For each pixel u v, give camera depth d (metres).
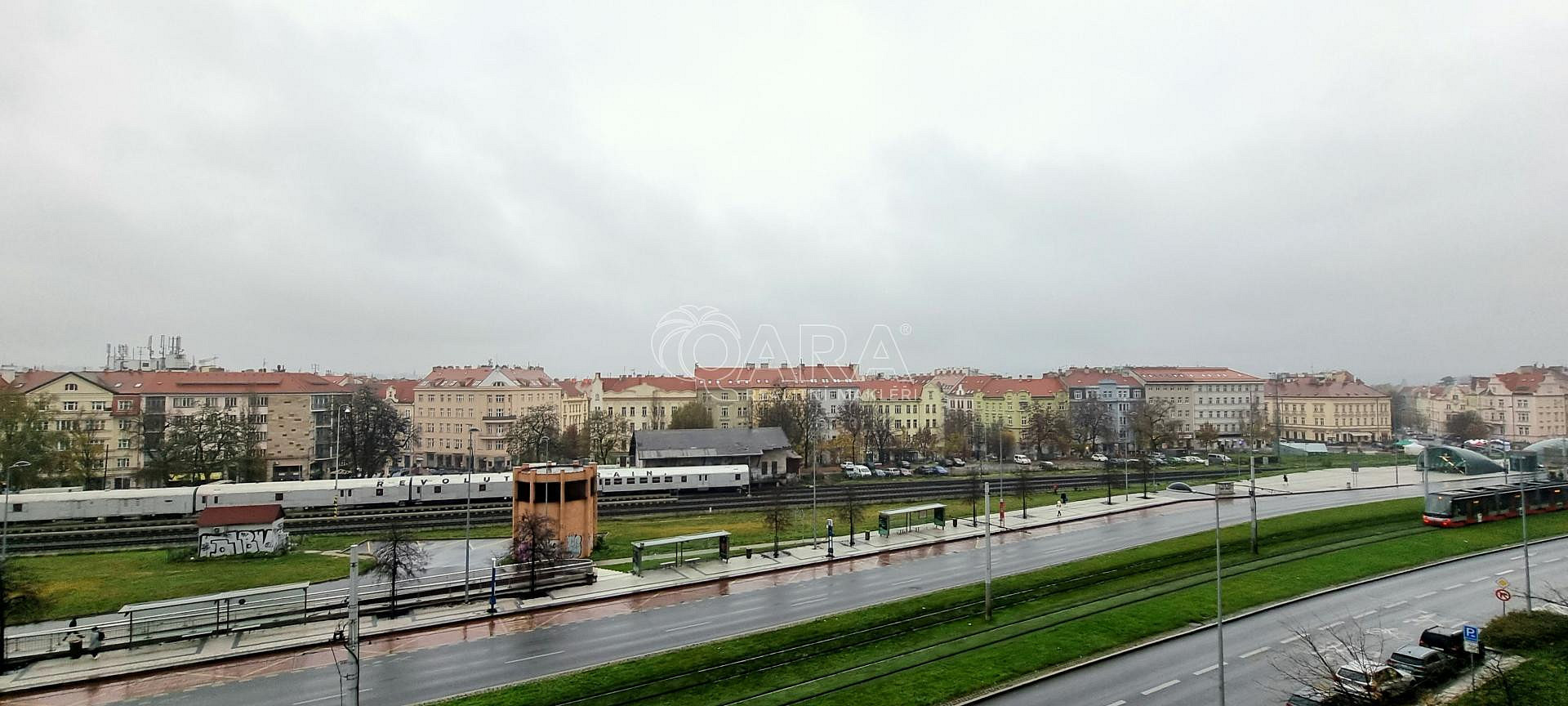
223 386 127.31
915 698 34.81
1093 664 39.19
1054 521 82.75
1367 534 69.81
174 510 84.19
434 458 155.62
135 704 36.44
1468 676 35.31
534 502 66.00
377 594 53.00
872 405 157.38
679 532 79.06
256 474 112.88
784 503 95.62
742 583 58.72
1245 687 35.66
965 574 60.09
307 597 51.16
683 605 52.66
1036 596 52.44
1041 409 163.50
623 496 100.50
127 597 53.78
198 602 47.44
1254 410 182.38
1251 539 67.81
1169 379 183.75
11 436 92.94
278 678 39.56
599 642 44.56
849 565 64.81
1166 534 74.12
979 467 127.56
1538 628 39.81
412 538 71.44
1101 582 56.03
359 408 125.12
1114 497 100.38
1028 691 35.81
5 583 42.66
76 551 70.69
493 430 150.50
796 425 141.88
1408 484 108.75
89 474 100.69
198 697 37.16
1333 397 188.75
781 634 44.56
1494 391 182.62
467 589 52.44
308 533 78.06
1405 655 35.53
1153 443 151.75
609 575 60.72
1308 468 129.38
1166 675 37.50
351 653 30.67
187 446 104.69
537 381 160.88
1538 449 125.19
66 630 43.66
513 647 43.88
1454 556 61.00
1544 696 32.09
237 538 67.88
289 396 131.62
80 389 115.44
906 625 46.25
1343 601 49.41
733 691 36.34
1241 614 46.62
